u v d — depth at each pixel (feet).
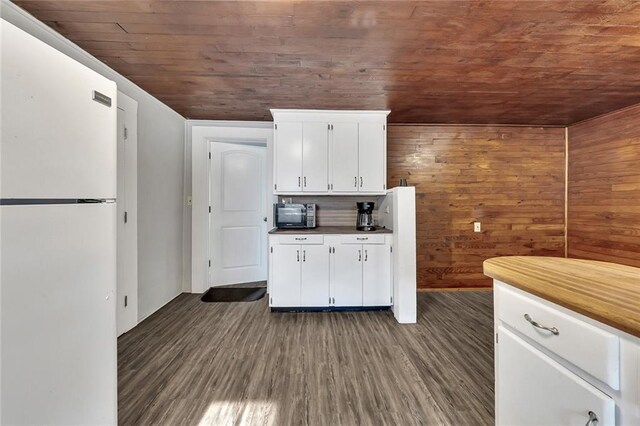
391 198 10.40
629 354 2.31
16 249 3.07
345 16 5.31
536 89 8.70
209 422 5.06
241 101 9.96
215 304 10.92
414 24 5.56
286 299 10.07
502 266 3.91
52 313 3.46
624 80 8.07
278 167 10.78
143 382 6.17
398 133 12.54
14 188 3.05
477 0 4.87
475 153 12.65
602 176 11.32
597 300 2.56
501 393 3.74
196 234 12.32
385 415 5.24
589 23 5.49
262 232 14.40
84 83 3.90
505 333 3.67
